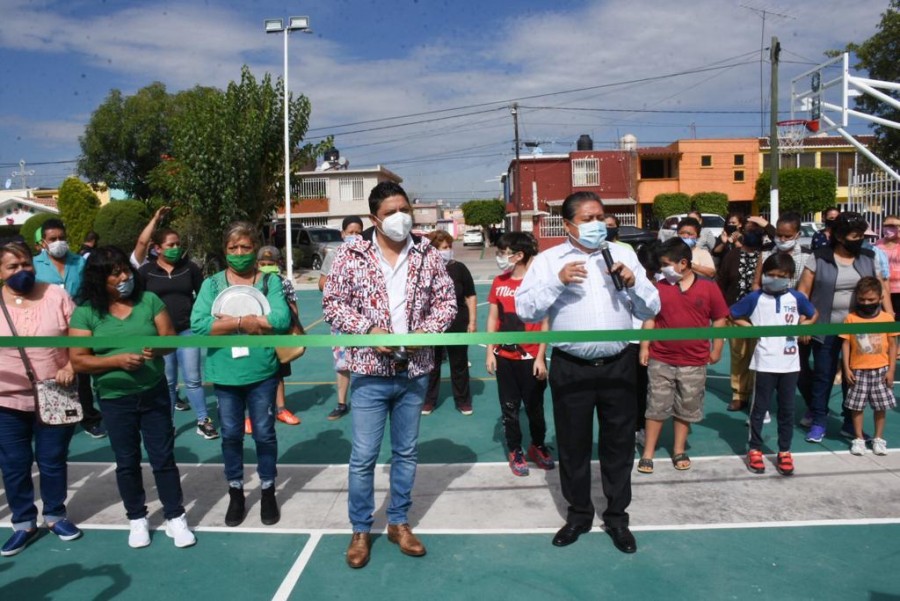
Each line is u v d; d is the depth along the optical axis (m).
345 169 45.81
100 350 3.70
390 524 3.81
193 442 5.76
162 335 3.86
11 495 3.86
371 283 3.48
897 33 20.62
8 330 3.73
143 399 3.73
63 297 3.96
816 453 5.14
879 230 12.16
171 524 3.89
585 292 3.58
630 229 27.80
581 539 3.83
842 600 3.18
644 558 3.60
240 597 3.33
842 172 37.81
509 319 4.75
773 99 18.33
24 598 3.36
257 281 4.20
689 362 4.66
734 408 6.38
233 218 21.36
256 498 4.54
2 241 3.79
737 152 37.69
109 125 31.11
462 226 69.88
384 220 3.44
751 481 4.61
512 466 4.83
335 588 3.39
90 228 25.31
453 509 4.27
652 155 38.03
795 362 4.62
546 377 4.77
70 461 5.39
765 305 4.73
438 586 3.38
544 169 38.69
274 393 4.10
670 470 4.85
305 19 20.42
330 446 5.60
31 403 3.82
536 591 3.31
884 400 4.96
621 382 3.60
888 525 3.91
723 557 3.59
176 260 5.85
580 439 3.68
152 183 24.47
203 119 21.61
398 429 3.66
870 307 4.93
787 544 3.72
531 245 4.74
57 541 3.97
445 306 3.65
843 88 11.92
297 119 23.14
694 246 6.14
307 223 43.78
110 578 3.53
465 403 6.43
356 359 3.46
